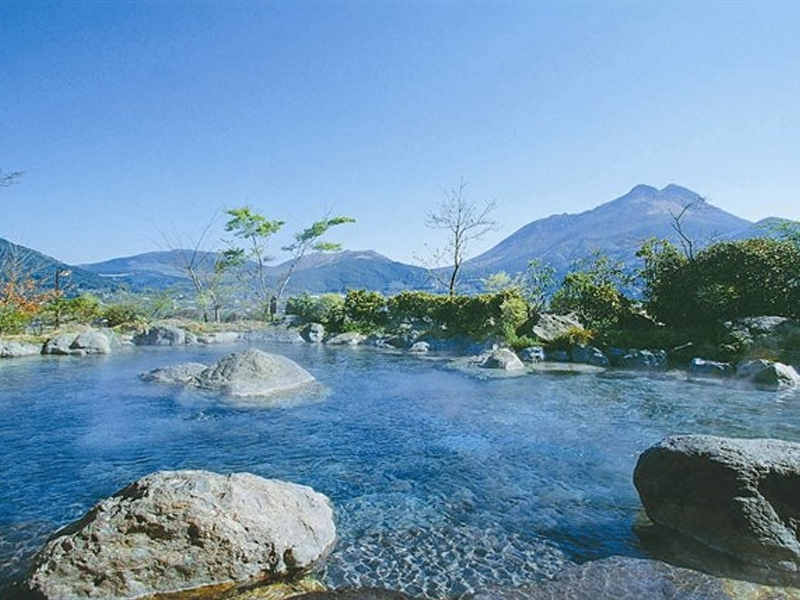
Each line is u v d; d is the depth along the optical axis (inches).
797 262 821.2
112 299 1422.2
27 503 315.3
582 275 1081.4
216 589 222.2
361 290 1336.1
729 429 454.3
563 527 283.0
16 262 1255.5
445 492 329.4
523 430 461.4
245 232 1672.0
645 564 240.2
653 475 274.7
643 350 828.6
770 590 219.8
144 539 220.7
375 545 263.4
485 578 233.5
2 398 591.2
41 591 207.6
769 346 738.8
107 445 424.8
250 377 636.7
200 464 381.1
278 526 242.7
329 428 472.1
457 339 1049.5
